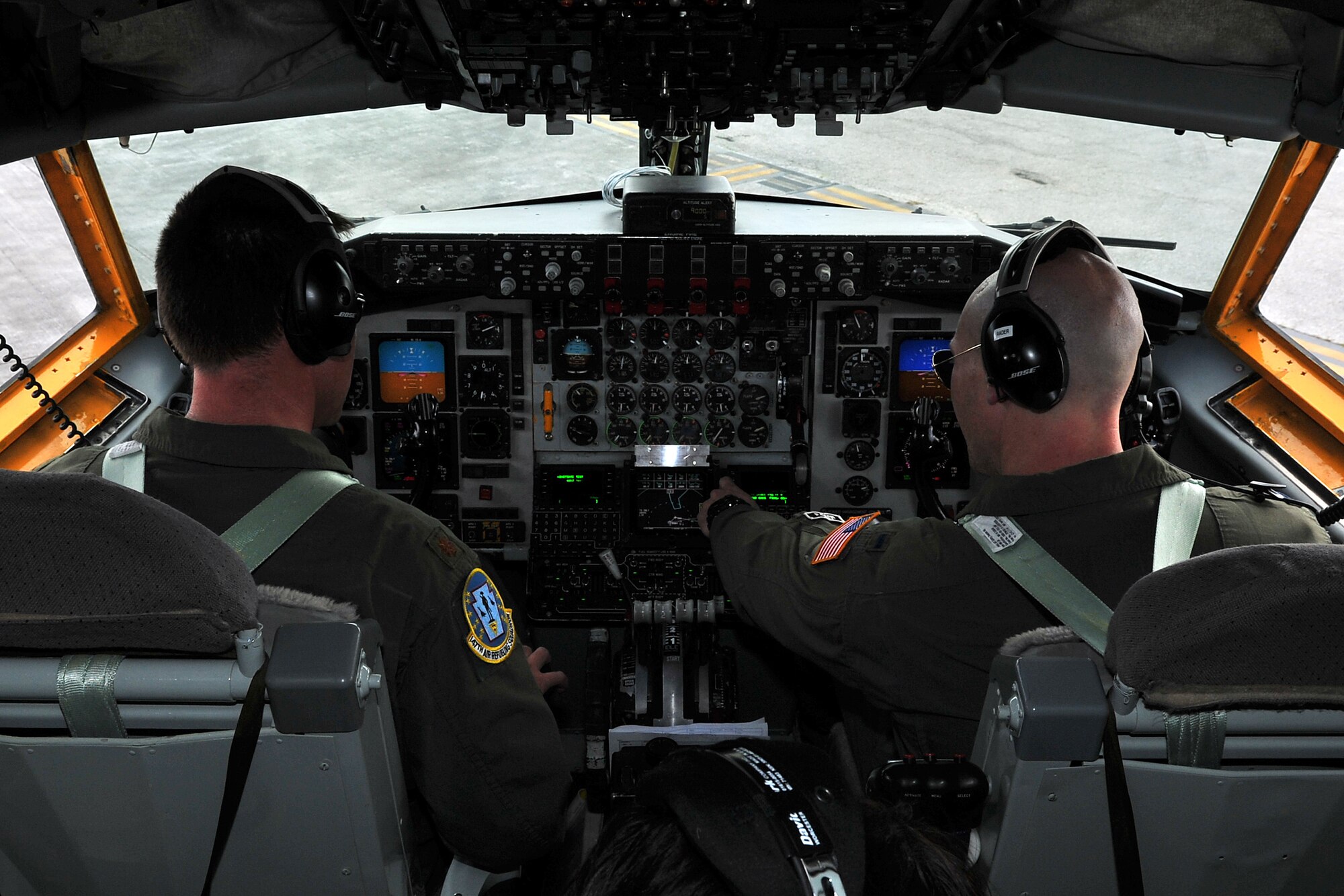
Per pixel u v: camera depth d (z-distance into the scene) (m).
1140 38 2.15
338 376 1.48
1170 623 0.95
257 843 1.17
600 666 2.71
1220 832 1.09
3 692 1.02
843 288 2.78
